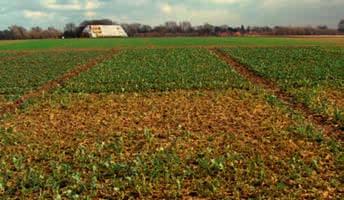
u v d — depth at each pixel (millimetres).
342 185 11523
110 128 17922
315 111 20469
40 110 21859
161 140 15898
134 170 12492
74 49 78000
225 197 10844
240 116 19562
